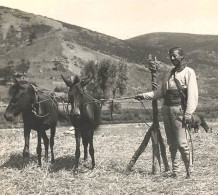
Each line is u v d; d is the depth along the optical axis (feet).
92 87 153.48
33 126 32.73
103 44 515.09
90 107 30.71
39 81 313.94
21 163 33.91
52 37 484.33
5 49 476.54
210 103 290.76
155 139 29.81
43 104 32.94
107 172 30.17
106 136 53.93
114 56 463.01
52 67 360.48
